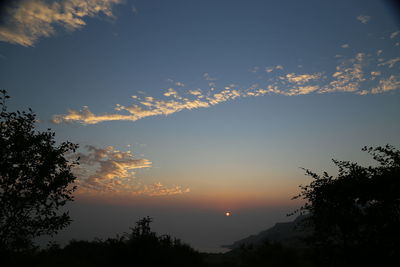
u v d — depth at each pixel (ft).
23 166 28.60
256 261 52.85
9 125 30.04
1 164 28.02
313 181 22.35
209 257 71.26
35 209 29.94
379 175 18.56
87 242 58.59
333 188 20.44
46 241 32.60
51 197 30.60
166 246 53.57
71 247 55.11
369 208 18.33
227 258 66.23
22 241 28.68
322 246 21.29
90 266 45.19
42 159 30.30
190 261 53.47
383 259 17.30
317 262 20.68
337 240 20.88
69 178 31.32
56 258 45.29
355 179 19.15
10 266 30.73
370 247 17.94
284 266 48.01
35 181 29.40
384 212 17.75
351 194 19.27
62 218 30.40
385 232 17.56
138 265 46.24
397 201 17.38
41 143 31.30
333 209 20.34
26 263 37.32
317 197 21.47
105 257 48.83
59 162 30.81
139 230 53.11
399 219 17.61
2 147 28.25
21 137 29.17
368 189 18.52
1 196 28.12
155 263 47.47
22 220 28.99
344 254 19.26
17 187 29.01
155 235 53.67
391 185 17.29
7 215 28.32
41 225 29.09
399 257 16.93
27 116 31.22
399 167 18.33
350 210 19.76
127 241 50.31
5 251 28.73
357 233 19.15
